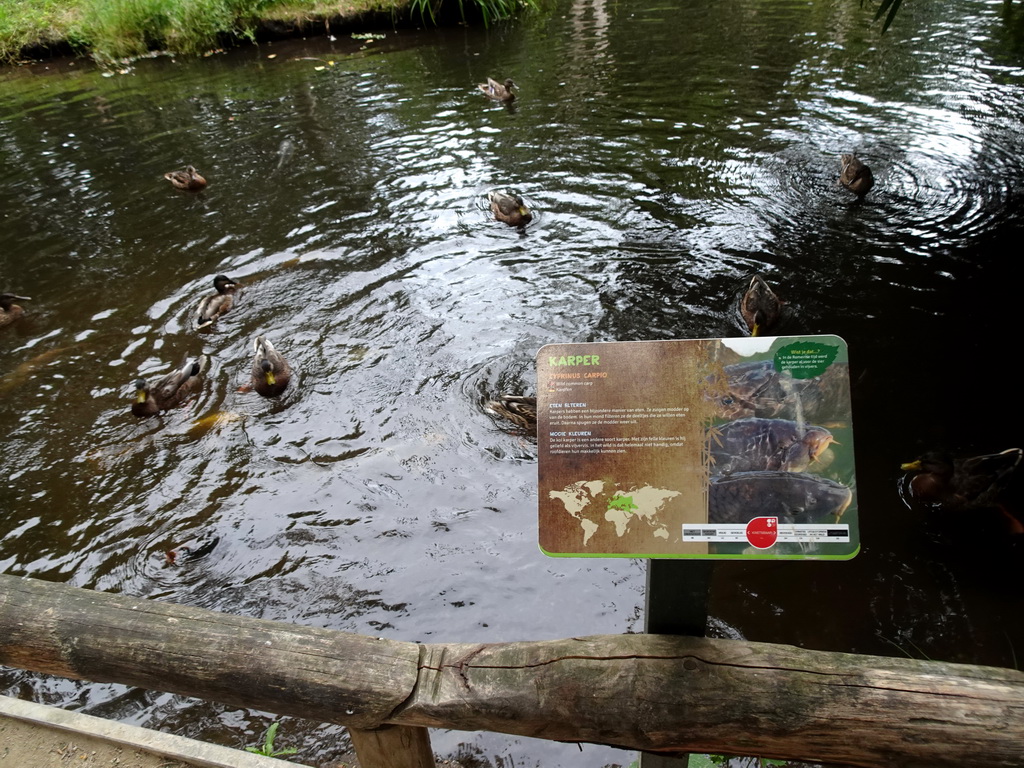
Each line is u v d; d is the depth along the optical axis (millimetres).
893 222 7855
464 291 7582
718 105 11180
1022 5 13703
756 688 1702
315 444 5840
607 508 1701
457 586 4559
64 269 8633
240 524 5148
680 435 1683
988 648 3953
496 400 6027
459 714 1846
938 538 4590
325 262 8359
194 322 7422
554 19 17094
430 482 5367
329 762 3572
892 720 1627
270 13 18000
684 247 7855
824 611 4207
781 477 1658
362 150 11086
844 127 10008
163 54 17781
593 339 6672
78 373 6895
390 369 6586
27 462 5879
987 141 9203
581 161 9992
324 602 4523
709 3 16531
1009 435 5207
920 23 13516
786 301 6801
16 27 18000
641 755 2078
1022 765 1562
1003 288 6688
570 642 1849
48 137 12734
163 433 6102
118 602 2080
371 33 18109
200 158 11359
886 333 6289
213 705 3941
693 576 1762
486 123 11594
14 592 2121
